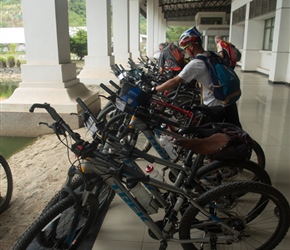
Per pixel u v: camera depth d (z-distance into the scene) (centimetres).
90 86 738
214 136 157
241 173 193
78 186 160
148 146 266
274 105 571
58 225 150
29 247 149
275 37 848
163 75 396
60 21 429
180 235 159
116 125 216
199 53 238
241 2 1371
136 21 1377
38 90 421
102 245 183
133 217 210
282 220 161
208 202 153
